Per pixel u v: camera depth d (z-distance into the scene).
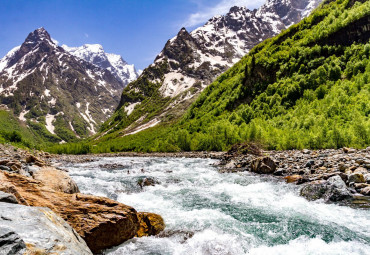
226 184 17.14
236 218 10.16
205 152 54.84
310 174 16.67
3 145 33.69
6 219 4.07
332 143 33.09
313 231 8.57
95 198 8.72
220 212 11.00
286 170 19.08
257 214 10.55
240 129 57.50
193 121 98.69
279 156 26.92
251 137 49.22
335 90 52.88
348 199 11.50
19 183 8.57
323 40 74.12
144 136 131.38
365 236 8.02
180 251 7.34
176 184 17.92
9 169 12.92
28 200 7.53
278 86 71.12
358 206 10.63
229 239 8.15
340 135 32.69
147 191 15.72
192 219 10.10
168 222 9.79
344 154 21.84
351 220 9.34
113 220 7.66
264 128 54.34
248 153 32.50
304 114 51.25
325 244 7.60
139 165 33.44
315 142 35.41
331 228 8.73
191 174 22.47
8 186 6.38
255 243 7.87
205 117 90.38
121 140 142.50
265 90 75.50
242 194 14.10
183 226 9.34
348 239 7.86
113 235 7.56
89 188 16.34
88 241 6.95
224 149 55.06
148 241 8.03
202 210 11.33
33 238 3.92
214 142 58.59
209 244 7.80
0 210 4.30
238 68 115.88
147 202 13.01
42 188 8.76
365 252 7.02
